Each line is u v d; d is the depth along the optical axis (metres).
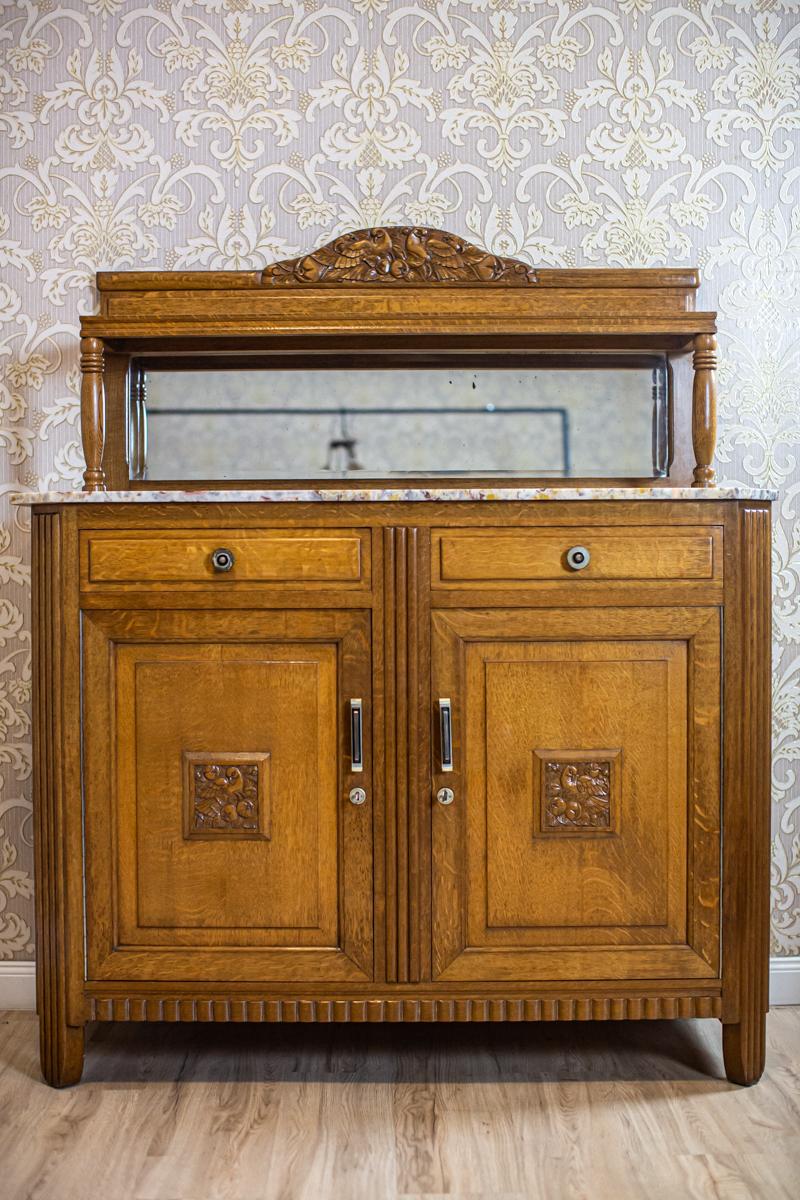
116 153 1.95
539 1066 1.68
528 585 1.56
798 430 1.98
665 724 1.57
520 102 1.95
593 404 1.95
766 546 1.58
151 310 1.90
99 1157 1.42
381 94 1.95
